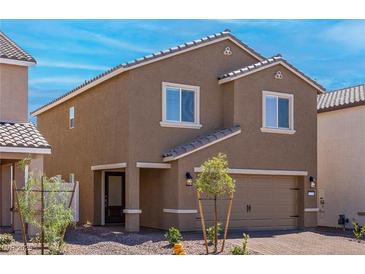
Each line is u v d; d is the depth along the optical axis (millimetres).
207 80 24750
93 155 26141
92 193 26219
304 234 23094
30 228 20234
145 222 24719
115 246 18359
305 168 25859
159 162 23297
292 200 25781
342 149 27547
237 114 24297
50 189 15859
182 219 22562
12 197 21688
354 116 27000
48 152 20406
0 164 23797
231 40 25438
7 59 22000
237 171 23922
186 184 22750
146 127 23141
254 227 24469
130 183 22656
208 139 23234
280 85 25516
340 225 26750
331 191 28000
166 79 23703
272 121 25266
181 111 24062
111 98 24500
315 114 26438
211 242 19078
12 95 22328
